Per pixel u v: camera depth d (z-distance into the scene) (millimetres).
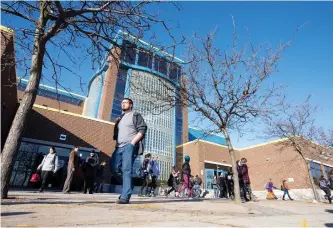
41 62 4285
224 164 24438
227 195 14758
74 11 4004
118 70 5852
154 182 11719
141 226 1673
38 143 14312
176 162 23609
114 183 16094
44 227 1498
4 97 10625
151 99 7918
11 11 4238
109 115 19891
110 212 2498
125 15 4387
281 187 20766
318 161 23422
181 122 25078
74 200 4461
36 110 14914
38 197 5016
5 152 3787
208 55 8242
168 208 3377
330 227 2330
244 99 8047
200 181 16469
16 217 1858
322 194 19906
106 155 16719
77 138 15930
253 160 26016
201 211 3293
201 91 8078
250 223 2242
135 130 3867
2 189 3711
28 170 13453
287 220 2756
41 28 4098
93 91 23531
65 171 14414
